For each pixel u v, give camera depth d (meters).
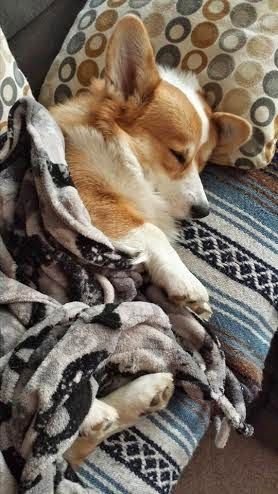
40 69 0.80
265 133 0.71
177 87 0.69
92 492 0.52
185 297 0.61
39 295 0.55
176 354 0.58
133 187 0.68
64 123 0.67
